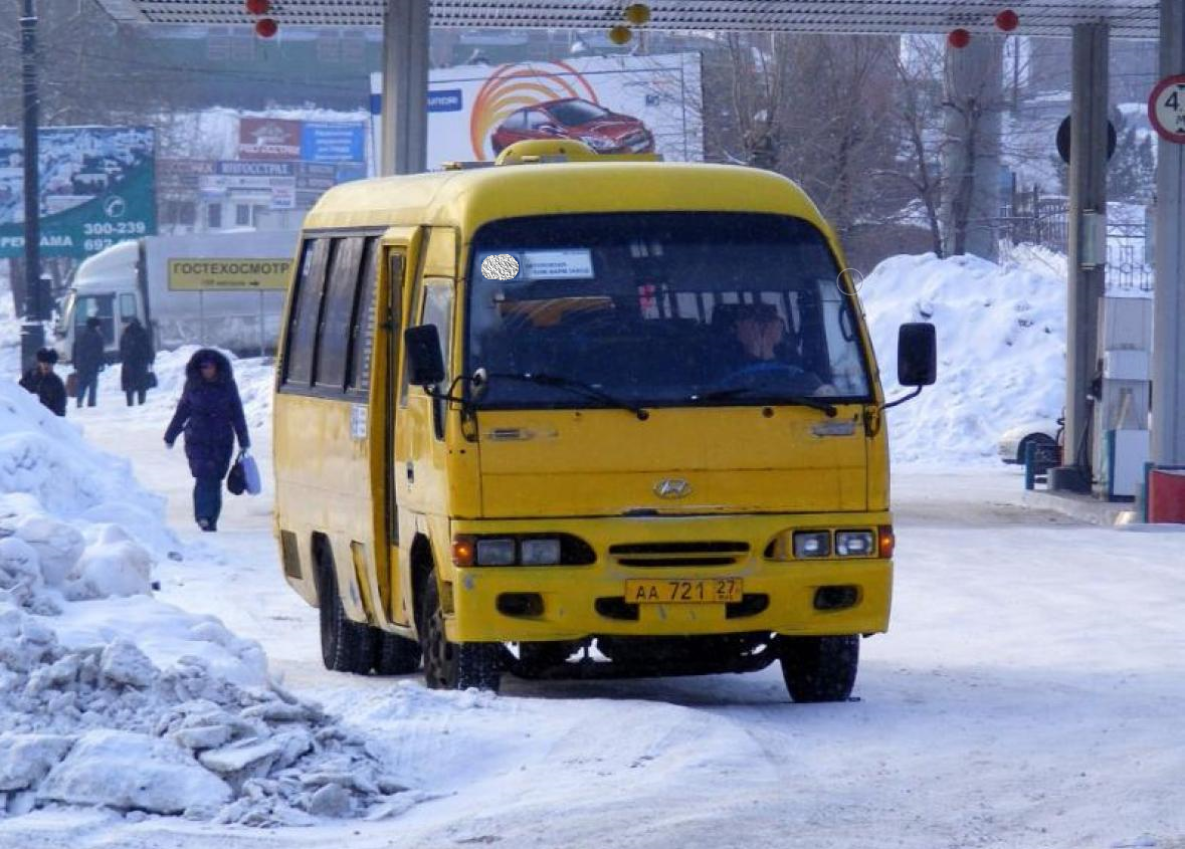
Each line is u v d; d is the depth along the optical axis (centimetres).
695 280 1820
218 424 3722
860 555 1791
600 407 1764
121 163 10469
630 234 1830
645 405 1769
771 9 4356
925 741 1644
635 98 8956
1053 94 14538
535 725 1616
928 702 1873
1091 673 2078
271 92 19750
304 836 1316
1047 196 11262
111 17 4316
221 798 1383
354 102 19900
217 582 3000
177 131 17712
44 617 1959
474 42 17775
